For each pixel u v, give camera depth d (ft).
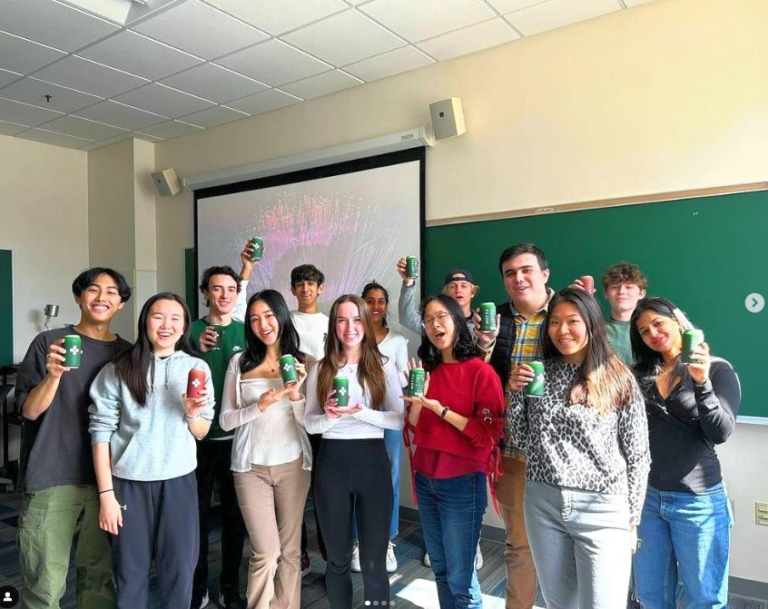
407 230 11.56
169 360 6.31
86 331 6.58
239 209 14.35
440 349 6.79
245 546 10.42
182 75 11.68
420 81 11.34
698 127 8.55
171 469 6.06
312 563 9.70
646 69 8.96
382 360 6.97
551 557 5.38
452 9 9.14
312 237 13.01
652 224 8.93
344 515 6.59
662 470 5.89
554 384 5.42
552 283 9.86
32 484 6.01
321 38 10.11
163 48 10.50
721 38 8.36
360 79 11.89
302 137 13.16
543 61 9.91
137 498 5.97
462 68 10.82
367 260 12.14
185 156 15.49
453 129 10.66
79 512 6.37
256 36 10.05
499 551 10.13
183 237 15.60
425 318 6.69
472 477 6.33
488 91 10.52
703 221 8.53
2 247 15.21
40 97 12.83
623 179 9.18
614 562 5.00
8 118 14.14
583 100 9.53
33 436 6.25
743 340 8.28
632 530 5.21
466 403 6.37
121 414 6.10
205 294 8.80
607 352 5.28
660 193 8.85
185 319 6.56
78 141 16.02
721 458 8.52
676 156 8.73
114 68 11.36
